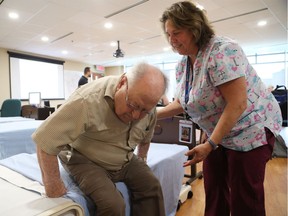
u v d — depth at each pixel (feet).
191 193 6.20
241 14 13.20
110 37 17.56
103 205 2.52
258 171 3.27
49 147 2.38
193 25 2.97
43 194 2.60
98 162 2.95
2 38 17.42
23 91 22.11
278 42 19.97
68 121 2.43
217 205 4.10
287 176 7.80
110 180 2.88
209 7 12.11
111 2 11.33
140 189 3.20
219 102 3.26
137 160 3.43
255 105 3.26
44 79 24.06
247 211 3.35
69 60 26.89
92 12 12.55
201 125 3.82
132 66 2.76
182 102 3.79
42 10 12.17
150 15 12.98
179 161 4.96
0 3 11.15
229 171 3.55
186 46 3.24
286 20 14.28
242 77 2.90
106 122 2.74
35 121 9.12
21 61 21.98
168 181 4.55
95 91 2.66
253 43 20.24
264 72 24.63
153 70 2.55
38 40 18.10
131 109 2.55
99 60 27.37
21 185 2.85
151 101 2.48
